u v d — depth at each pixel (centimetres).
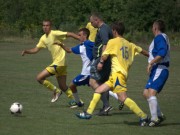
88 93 4116
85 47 3238
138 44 12106
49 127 2648
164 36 2673
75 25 14200
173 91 4334
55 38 3431
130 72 6016
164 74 2695
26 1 15400
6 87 4378
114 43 2695
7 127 2627
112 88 2716
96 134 2497
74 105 3375
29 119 2872
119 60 2691
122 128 2667
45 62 7269
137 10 13250
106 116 3050
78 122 2816
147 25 13262
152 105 2706
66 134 2481
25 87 4391
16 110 2961
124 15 13512
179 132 2589
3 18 15725
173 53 9794
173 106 3497
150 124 2719
